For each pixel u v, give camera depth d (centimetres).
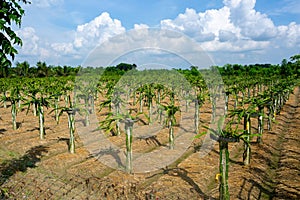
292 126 1319
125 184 693
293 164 800
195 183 697
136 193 646
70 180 716
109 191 653
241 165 816
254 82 2209
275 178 727
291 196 612
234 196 616
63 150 985
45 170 791
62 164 837
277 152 941
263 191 654
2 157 898
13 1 466
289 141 1049
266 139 1077
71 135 936
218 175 530
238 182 689
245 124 793
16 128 1281
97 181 704
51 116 1616
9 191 645
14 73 3966
